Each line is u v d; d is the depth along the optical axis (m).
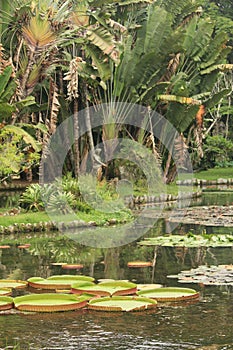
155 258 13.33
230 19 43.03
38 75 21.52
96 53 21.72
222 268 12.06
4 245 15.08
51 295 9.65
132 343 7.87
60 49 24.45
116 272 11.92
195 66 28.92
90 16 21.78
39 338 8.05
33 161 21.78
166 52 25.61
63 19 21.09
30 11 20.36
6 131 18.83
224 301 9.76
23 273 11.87
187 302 9.73
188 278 11.27
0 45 19.55
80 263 12.88
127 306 9.27
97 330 8.37
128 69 25.38
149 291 10.12
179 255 13.63
